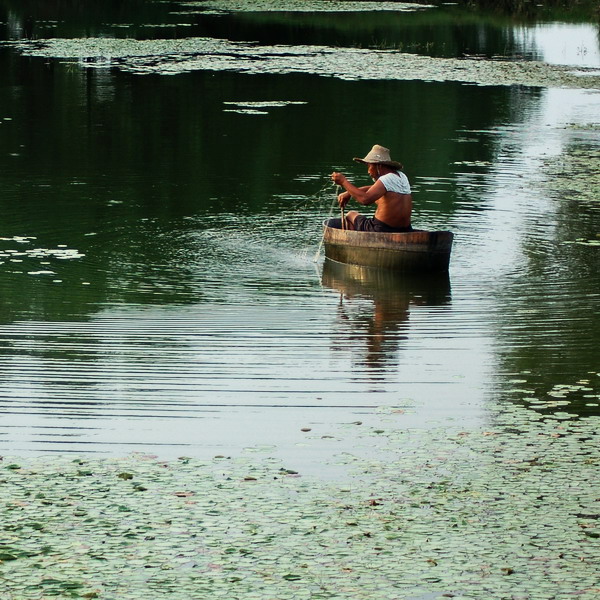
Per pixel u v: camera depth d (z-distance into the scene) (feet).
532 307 121.08
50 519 68.74
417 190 178.70
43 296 123.13
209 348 105.19
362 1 541.34
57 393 91.91
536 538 67.00
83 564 63.41
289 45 387.96
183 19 460.14
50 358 101.35
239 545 65.77
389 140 221.87
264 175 190.19
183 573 62.54
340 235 138.51
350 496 72.54
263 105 262.47
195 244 147.33
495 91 288.92
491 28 442.09
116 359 101.35
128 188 179.22
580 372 98.53
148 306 120.37
